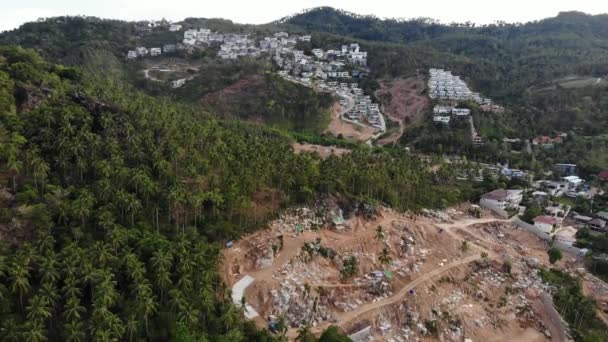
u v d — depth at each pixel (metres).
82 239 111.56
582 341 124.19
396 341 116.50
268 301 116.00
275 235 137.62
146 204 130.62
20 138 128.00
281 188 156.62
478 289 140.75
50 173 128.12
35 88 160.00
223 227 132.62
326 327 114.00
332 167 175.88
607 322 133.38
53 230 112.38
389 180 178.75
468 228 177.88
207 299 100.81
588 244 172.50
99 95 177.75
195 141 163.62
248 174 146.88
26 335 82.94
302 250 133.62
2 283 94.25
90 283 96.88
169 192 127.88
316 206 154.88
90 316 93.88
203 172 147.50
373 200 168.88
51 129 137.75
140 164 140.12
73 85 180.00
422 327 121.75
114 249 106.88
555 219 188.00
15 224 109.50
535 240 179.62
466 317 128.12
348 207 159.12
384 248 147.12
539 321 132.75
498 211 199.25
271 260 127.62
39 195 121.50
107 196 122.12
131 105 178.50
